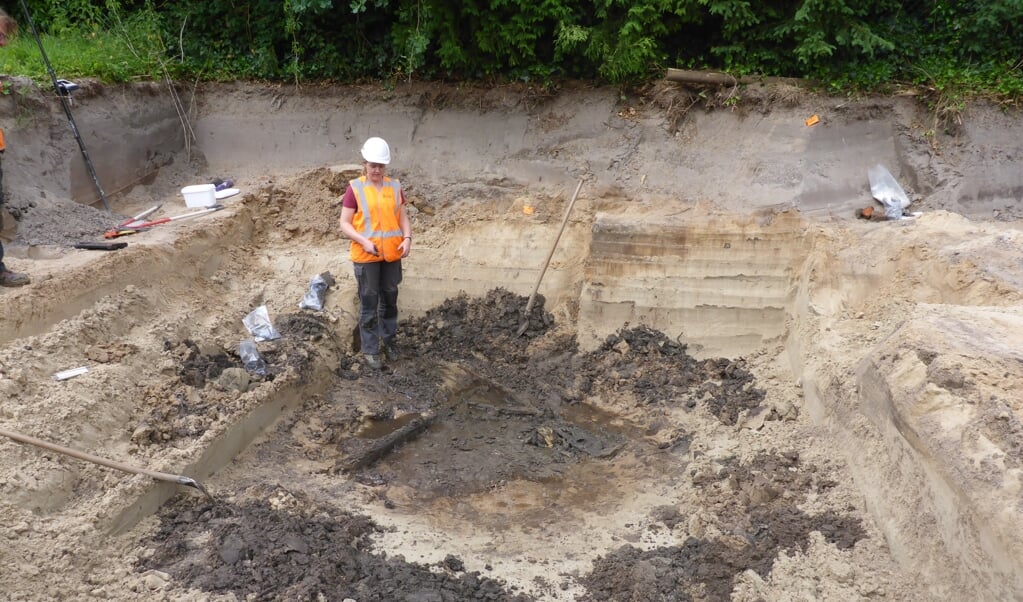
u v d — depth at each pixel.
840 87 8.80
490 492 6.00
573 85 9.58
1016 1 8.56
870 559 4.86
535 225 8.67
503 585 4.92
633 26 8.87
